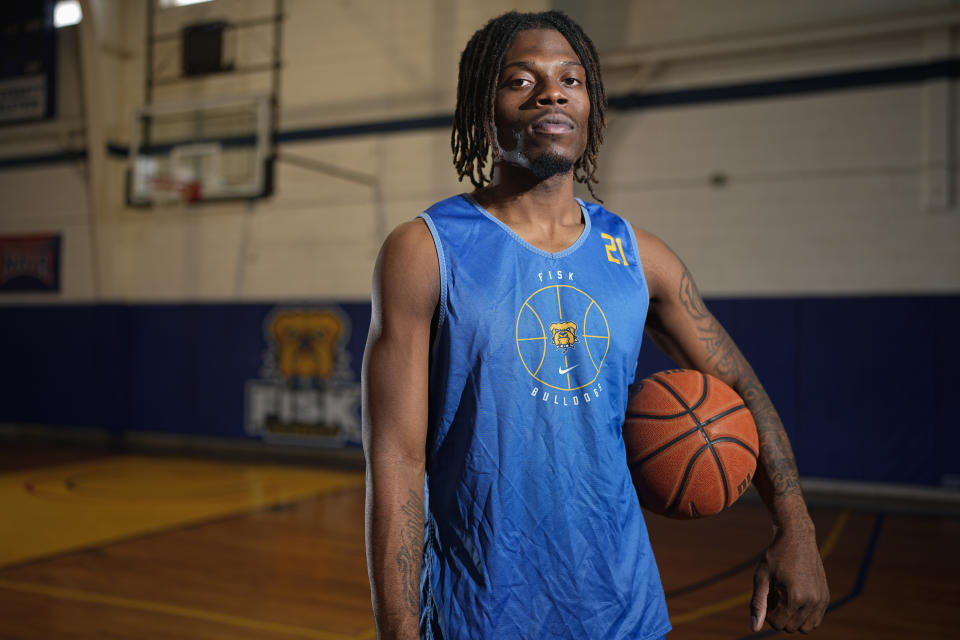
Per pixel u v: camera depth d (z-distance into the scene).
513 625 0.88
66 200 8.06
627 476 0.96
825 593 0.96
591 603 0.89
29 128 8.09
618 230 1.01
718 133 5.84
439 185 6.73
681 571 3.48
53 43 7.88
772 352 5.62
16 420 8.18
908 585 3.27
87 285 7.98
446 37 6.71
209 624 2.78
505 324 0.89
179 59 7.65
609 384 0.94
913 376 5.27
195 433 7.51
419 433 0.89
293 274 7.21
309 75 7.21
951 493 5.14
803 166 5.61
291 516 4.56
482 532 0.89
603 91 1.03
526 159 0.92
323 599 3.06
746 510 4.84
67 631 2.70
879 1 5.38
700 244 5.88
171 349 7.62
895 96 5.38
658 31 5.96
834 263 5.54
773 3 5.66
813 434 5.50
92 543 3.92
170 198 7.55
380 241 6.91
